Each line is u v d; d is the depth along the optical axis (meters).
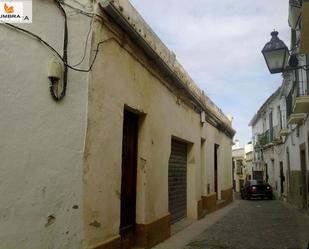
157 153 9.45
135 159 8.61
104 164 6.39
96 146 6.12
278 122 27.67
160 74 9.57
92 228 5.95
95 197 6.06
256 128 41.19
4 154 4.62
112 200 6.66
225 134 22.16
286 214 16.75
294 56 11.20
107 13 6.45
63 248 5.32
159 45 9.21
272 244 9.62
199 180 14.46
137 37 7.51
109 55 6.66
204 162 16.14
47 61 5.28
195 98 13.10
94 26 6.11
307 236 10.80
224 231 11.70
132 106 7.73
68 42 5.66
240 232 11.54
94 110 6.07
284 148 25.14
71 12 5.75
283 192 26.45
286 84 20.81
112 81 6.77
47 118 5.21
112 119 6.73
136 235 8.43
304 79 15.41
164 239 9.80
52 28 5.40
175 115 11.25
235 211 18.12
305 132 16.81
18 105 4.83
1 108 4.63
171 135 10.77
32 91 5.03
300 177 18.77
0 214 4.51
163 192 9.89
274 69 9.55
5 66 4.72
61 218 5.32
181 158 13.25
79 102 5.75
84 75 5.88
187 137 12.76
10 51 4.80
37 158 5.02
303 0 8.52
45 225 5.06
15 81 4.82
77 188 5.61
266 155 34.41
